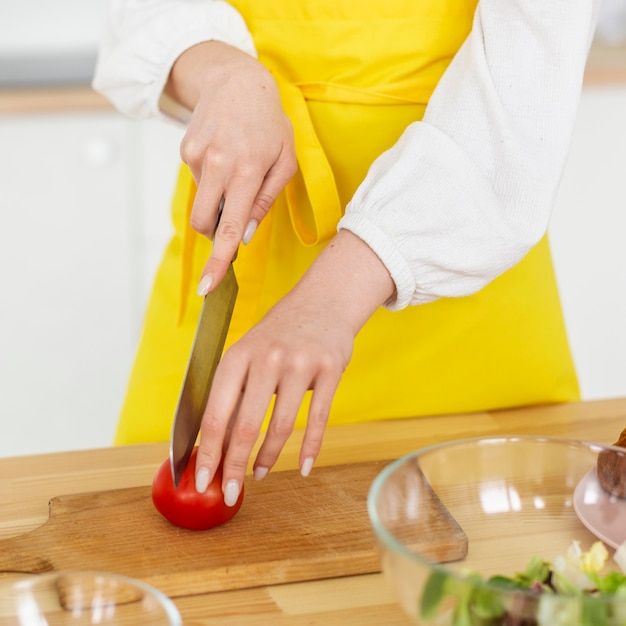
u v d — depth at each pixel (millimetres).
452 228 782
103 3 2219
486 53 832
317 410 708
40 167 1980
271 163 825
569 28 808
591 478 706
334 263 760
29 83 2082
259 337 703
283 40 993
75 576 580
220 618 655
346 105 997
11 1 2188
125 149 1995
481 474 702
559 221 2158
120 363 2117
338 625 646
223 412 687
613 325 2242
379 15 963
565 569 620
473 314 1025
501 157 805
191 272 1094
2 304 2059
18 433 2141
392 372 1041
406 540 659
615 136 2117
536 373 1051
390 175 784
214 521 727
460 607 535
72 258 2047
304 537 726
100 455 881
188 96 981
